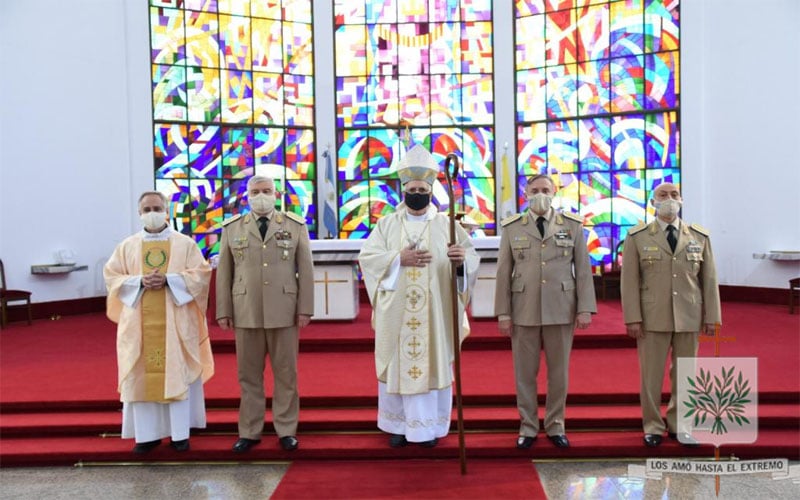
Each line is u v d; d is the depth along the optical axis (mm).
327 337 6258
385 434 4348
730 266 9094
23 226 8398
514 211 10328
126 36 9148
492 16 10445
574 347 6152
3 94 8227
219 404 4699
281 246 4062
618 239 9781
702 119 9234
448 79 10539
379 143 10562
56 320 8430
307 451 4078
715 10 9039
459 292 4086
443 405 4141
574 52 10008
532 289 3949
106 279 4125
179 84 9562
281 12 10258
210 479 3883
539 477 3797
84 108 8859
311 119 10500
